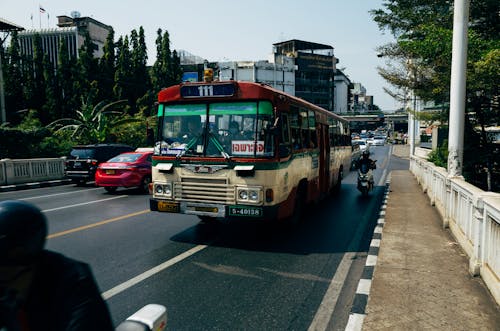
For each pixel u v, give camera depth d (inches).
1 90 1202.6
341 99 3875.5
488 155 499.8
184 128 281.1
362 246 277.1
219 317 161.9
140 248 267.4
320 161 427.2
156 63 1872.5
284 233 316.8
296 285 199.8
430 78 523.2
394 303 164.2
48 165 710.5
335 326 154.9
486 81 402.6
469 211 233.1
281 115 278.7
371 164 545.0
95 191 582.6
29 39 2578.7
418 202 440.8
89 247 269.4
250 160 257.8
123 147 703.7
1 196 526.6
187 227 334.6
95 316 53.9
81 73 1601.9
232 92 266.8
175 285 198.5
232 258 245.8
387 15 526.0
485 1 452.4
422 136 1738.4
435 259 225.5
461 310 157.5
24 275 52.0
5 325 48.3
